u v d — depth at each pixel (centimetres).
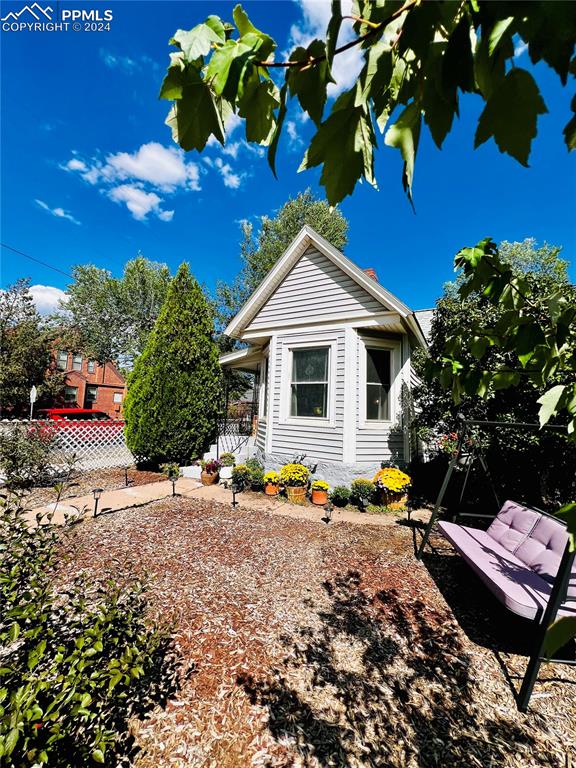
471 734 188
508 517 355
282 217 1831
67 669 147
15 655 155
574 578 259
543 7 42
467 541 339
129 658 140
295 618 280
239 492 646
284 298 721
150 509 534
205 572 345
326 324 661
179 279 851
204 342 852
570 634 64
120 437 992
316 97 68
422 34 51
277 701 202
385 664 235
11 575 159
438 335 562
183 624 265
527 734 189
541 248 1738
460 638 263
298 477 599
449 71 52
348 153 70
